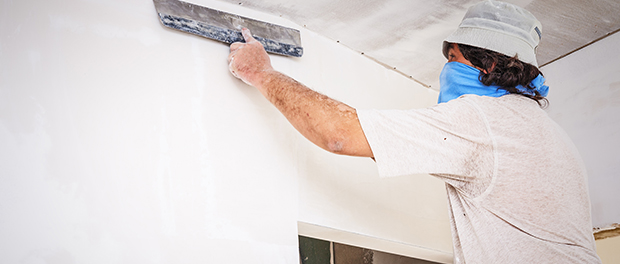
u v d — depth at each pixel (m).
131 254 1.32
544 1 2.21
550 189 1.32
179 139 1.53
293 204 1.72
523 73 1.44
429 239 2.17
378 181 2.07
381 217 2.00
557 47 2.58
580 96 2.54
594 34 2.47
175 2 1.70
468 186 1.36
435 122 1.33
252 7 1.98
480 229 1.35
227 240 1.50
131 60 1.52
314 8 2.04
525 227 1.32
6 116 1.24
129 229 1.34
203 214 1.49
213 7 1.84
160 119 1.51
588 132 2.49
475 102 1.38
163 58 1.59
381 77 2.44
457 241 1.41
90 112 1.38
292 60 1.98
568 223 1.32
